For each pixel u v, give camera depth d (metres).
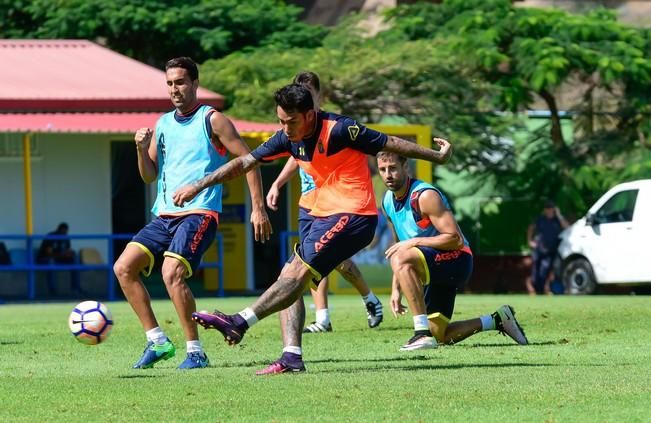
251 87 81.38
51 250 70.31
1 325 42.50
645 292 76.62
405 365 27.34
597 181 84.69
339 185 24.97
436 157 24.75
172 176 27.11
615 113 87.81
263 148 25.28
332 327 39.25
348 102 84.06
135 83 74.75
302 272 24.81
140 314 26.92
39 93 71.06
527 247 91.44
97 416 20.27
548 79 82.56
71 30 92.00
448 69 83.38
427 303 31.97
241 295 73.62
